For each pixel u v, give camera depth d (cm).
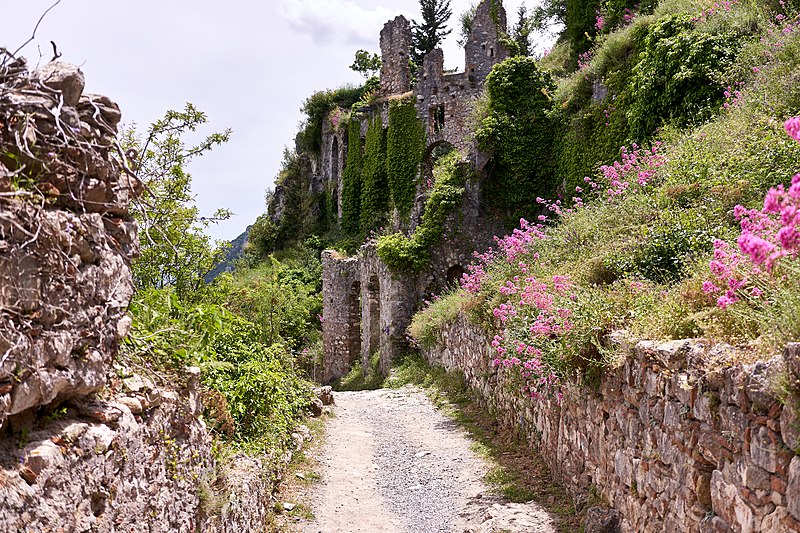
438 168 2259
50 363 251
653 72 1312
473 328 1157
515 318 771
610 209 885
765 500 286
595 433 560
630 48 1558
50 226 249
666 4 1498
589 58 2036
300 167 4547
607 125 1560
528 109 1925
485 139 1911
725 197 694
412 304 1919
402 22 3403
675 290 519
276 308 1650
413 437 969
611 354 503
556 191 1852
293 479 723
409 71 3450
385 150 3288
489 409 1024
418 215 2123
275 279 2166
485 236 1919
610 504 519
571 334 566
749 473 300
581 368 573
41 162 254
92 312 286
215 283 843
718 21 1230
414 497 702
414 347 1866
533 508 598
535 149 1905
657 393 418
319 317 2839
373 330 2227
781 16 1070
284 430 787
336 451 882
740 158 736
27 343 233
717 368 338
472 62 2847
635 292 570
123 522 295
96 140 292
